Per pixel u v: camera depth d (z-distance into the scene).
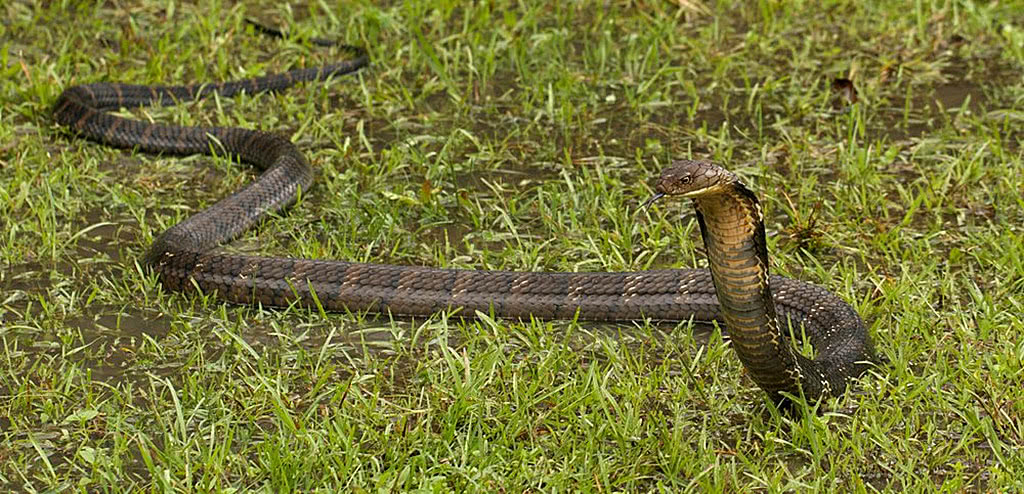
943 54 17.00
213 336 10.53
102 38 17.12
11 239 11.90
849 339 9.95
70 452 8.92
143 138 14.32
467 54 16.72
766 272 8.39
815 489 8.21
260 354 10.23
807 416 8.79
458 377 9.24
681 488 8.45
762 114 15.24
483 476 8.38
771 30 17.53
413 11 17.62
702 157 14.04
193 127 14.33
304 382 9.77
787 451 8.82
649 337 10.46
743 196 8.06
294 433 8.80
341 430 8.76
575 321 10.38
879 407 9.31
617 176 13.62
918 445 8.93
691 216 12.66
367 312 10.95
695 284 10.88
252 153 14.04
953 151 14.05
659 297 10.86
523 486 8.38
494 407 9.27
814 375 9.09
